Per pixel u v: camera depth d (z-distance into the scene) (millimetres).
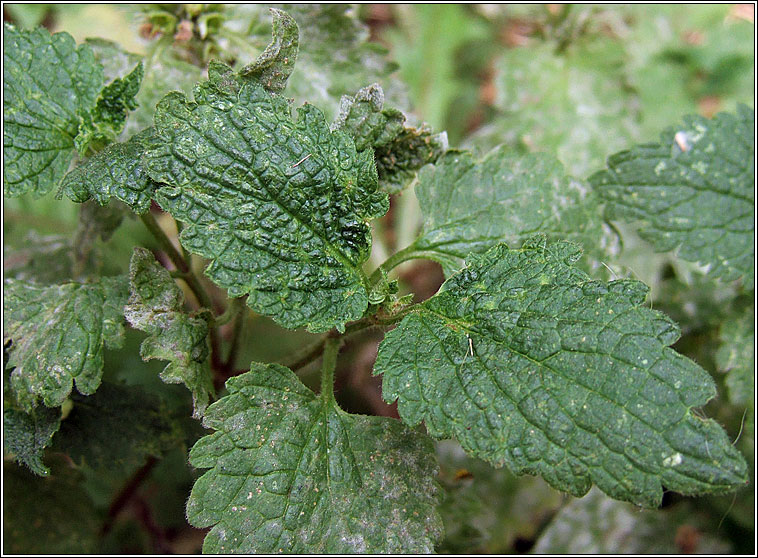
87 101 155
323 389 147
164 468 222
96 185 133
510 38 302
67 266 209
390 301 144
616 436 121
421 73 283
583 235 170
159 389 207
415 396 131
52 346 145
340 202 139
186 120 132
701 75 291
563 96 243
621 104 244
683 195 180
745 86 284
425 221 162
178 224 166
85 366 144
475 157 168
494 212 165
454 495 199
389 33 289
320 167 136
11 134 149
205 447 134
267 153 134
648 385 122
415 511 138
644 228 180
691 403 121
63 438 168
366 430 143
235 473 134
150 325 140
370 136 149
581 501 217
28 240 214
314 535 134
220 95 134
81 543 191
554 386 126
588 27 248
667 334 125
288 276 134
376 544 135
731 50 287
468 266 141
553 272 134
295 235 135
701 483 118
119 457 171
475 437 127
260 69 137
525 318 131
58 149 153
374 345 229
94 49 183
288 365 161
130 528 215
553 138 239
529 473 124
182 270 171
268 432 138
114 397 172
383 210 142
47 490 186
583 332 127
